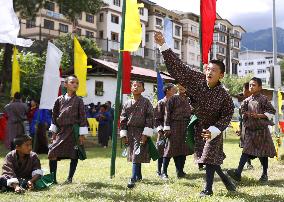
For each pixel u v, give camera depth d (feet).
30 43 35.53
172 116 23.95
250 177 23.22
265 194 18.03
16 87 38.45
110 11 172.35
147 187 20.07
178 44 213.87
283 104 87.81
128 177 23.95
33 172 19.75
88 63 91.20
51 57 25.11
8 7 19.80
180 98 24.06
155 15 194.49
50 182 21.18
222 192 18.16
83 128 21.54
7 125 38.52
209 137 16.34
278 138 31.24
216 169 17.84
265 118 22.11
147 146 21.44
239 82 169.27
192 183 21.38
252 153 21.95
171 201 16.53
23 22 140.97
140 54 143.02
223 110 16.87
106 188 19.86
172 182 21.83
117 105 23.31
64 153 21.35
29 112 41.81
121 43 22.95
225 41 258.37
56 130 21.81
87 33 166.71
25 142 19.48
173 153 23.71
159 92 36.04
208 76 16.72
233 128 73.10
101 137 51.11
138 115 21.62
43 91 24.79
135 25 22.59
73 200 16.78
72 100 21.59
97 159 35.96
